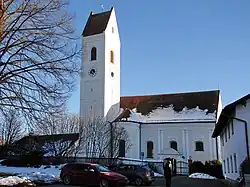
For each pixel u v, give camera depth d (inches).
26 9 743.7
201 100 2348.7
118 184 909.8
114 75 2377.0
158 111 2351.1
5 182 836.6
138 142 2225.6
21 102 706.2
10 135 1707.7
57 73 736.3
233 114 1127.0
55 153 1782.7
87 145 1990.7
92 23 2425.0
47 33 753.0
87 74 2331.4
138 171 1095.0
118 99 2393.0
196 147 2164.1
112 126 2086.6
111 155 1951.3
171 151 2132.1
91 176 924.6
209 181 1347.2
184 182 1263.5
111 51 2388.0
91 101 2279.8
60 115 779.4
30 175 1043.3
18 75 712.4
